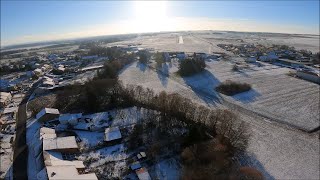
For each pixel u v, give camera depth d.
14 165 78.75
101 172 74.88
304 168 77.06
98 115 110.25
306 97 134.38
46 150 79.25
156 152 82.69
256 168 75.81
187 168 71.06
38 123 106.25
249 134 90.38
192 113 98.12
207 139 85.56
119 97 125.44
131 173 74.38
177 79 169.75
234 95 137.50
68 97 133.88
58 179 63.91
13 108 125.94
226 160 73.25
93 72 199.62
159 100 108.88
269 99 131.75
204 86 154.12
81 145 89.12
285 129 100.56
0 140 93.75
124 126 100.81
